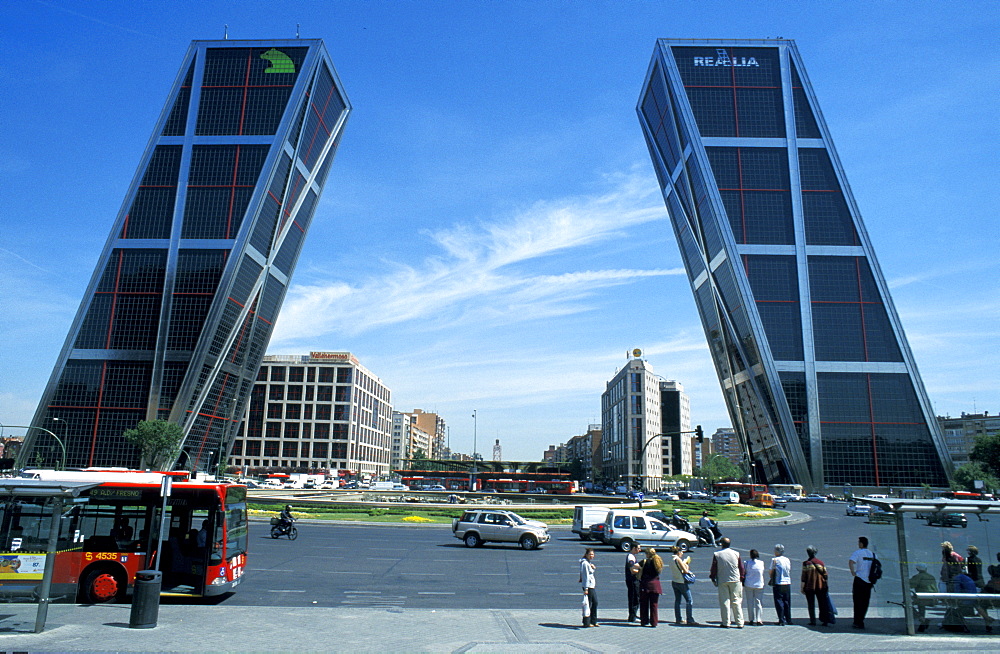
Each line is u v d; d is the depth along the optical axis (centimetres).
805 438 11100
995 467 9569
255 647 1331
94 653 1268
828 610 1694
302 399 16412
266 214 11375
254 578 2333
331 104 12706
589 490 14162
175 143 11362
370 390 18738
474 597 2067
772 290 11406
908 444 11006
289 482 11688
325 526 4662
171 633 1442
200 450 11525
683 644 1443
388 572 2548
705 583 2523
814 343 11269
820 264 11462
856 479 10994
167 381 10650
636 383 18788
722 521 5325
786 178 11731
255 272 11544
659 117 13362
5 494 1510
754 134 11919
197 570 1869
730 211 11638
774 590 1720
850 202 11612
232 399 12138
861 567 1664
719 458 17388
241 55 11700
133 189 11219
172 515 1923
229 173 11212
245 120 11431
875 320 11306
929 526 1675
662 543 3519
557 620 1697
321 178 13225
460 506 5856
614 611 1877
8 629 1464
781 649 1412
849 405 11138
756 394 11912
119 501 1928
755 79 12156
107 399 10669
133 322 10844
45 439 10581
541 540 3525
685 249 13700
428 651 1323
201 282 10875
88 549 1878
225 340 11200
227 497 1966
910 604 1598
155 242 11031
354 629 1512
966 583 1636
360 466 17362
